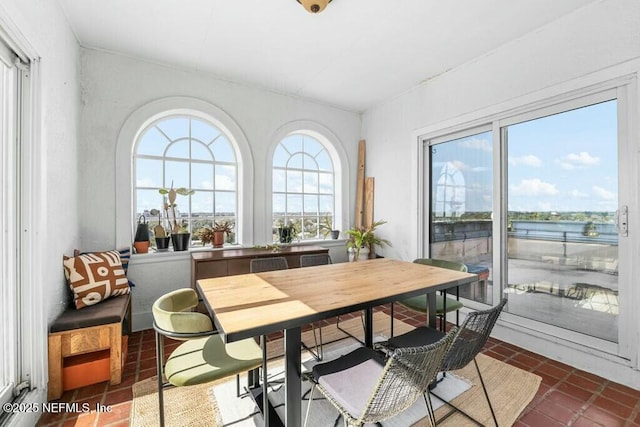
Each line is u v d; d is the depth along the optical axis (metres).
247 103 3.50
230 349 1.53
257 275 2.05
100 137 2.71
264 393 1.33
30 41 1.54
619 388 1.91
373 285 1.78
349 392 1.21
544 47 2.37
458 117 3.06
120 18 2.29
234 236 3.58
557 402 1.77
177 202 3.25
